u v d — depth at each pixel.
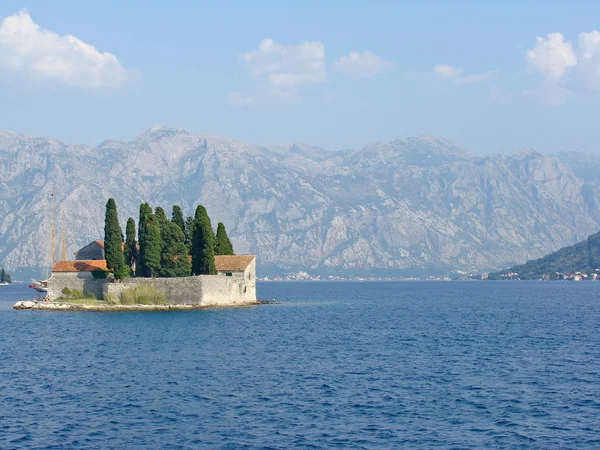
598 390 64.94
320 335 110.25
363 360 82.88
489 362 81.25
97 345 95.81
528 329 122.81
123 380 69.88
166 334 108.50
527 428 52.88
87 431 52.31
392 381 69.31
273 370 75.62
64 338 104.25
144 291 155.75
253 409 58.12
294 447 48.66
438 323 136.62
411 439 50.31
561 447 48.75
